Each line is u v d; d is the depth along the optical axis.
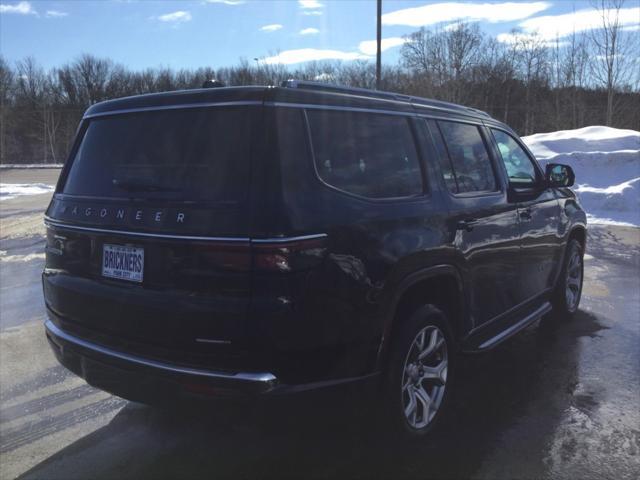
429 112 3.83
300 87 2.99
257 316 2.58
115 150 3.25
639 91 35.50
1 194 21.19
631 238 10.56
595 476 3.11
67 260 3.33
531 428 3.62
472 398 4.05
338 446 3.43
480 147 4.31
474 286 3.90
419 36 50.50
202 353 2.68
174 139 2.98
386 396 3.23
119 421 3.78
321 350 2.75
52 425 3.73
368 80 53.72
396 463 3.23
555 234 5.25
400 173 3.38
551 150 17.38
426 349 3.49
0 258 9.14
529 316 4.78
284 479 3.10
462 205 3.76
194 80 76.56
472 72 51.19
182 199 2.81
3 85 71.38
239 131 2.78
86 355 3.15
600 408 3.90
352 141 3.12
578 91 41.44
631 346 5.10
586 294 6.89
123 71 80.62
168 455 3.35
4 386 4.32
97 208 3.17
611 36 32.19
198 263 2.69
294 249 2.62
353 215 2.91
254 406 2.68
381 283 3.00
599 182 14.86
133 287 2.92
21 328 5.64
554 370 4.56
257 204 2.62
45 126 70.50
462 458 3.28
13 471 3.20
